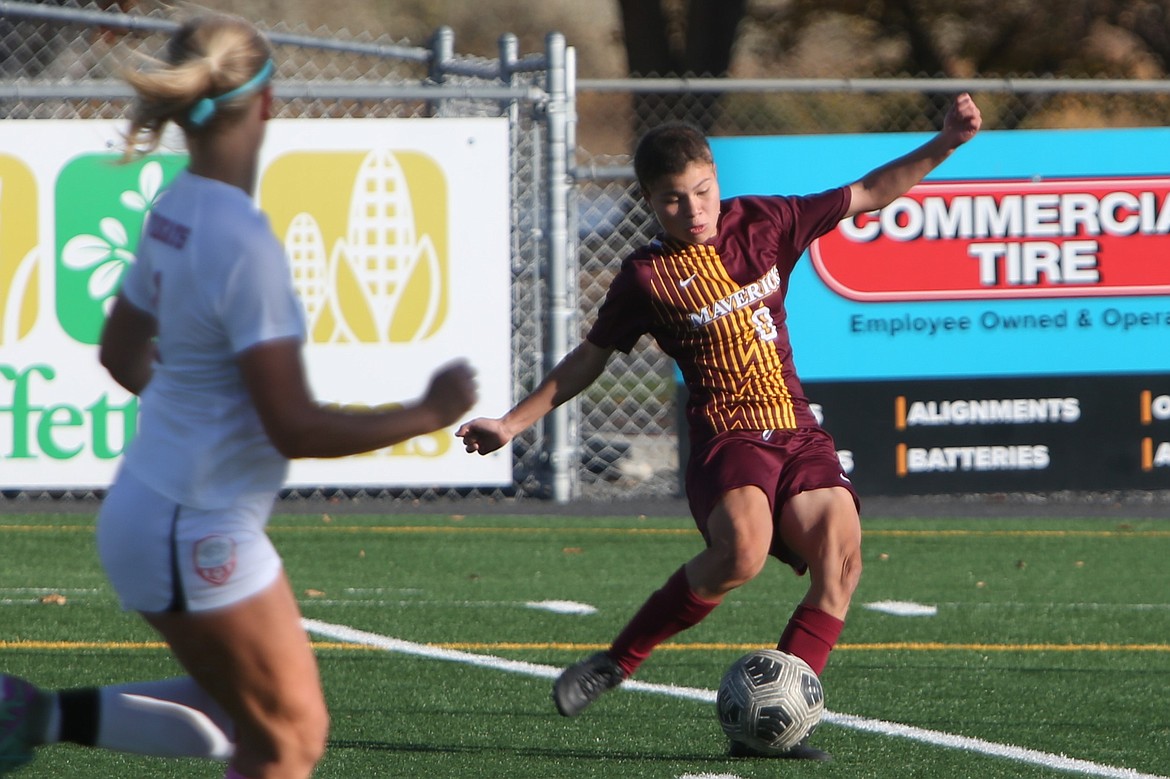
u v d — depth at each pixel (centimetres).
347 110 5153
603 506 3481
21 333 3231
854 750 1521
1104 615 2344
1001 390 3462
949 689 1823
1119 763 1474
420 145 3306
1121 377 3481
